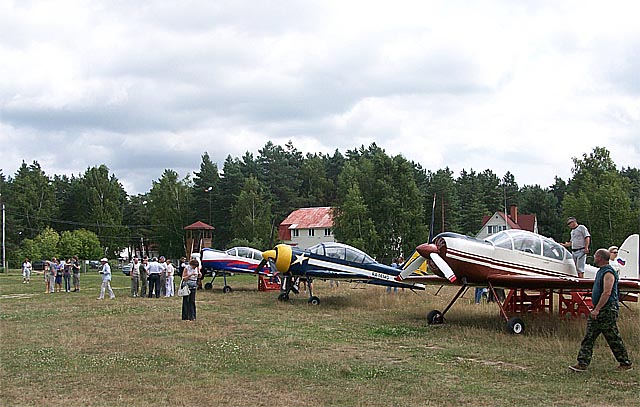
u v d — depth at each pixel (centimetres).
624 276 1345
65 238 6072
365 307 1609
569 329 1055
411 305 1611
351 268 1808
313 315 1408
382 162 5338
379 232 5191
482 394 631
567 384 674
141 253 7800
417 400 607
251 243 5300
